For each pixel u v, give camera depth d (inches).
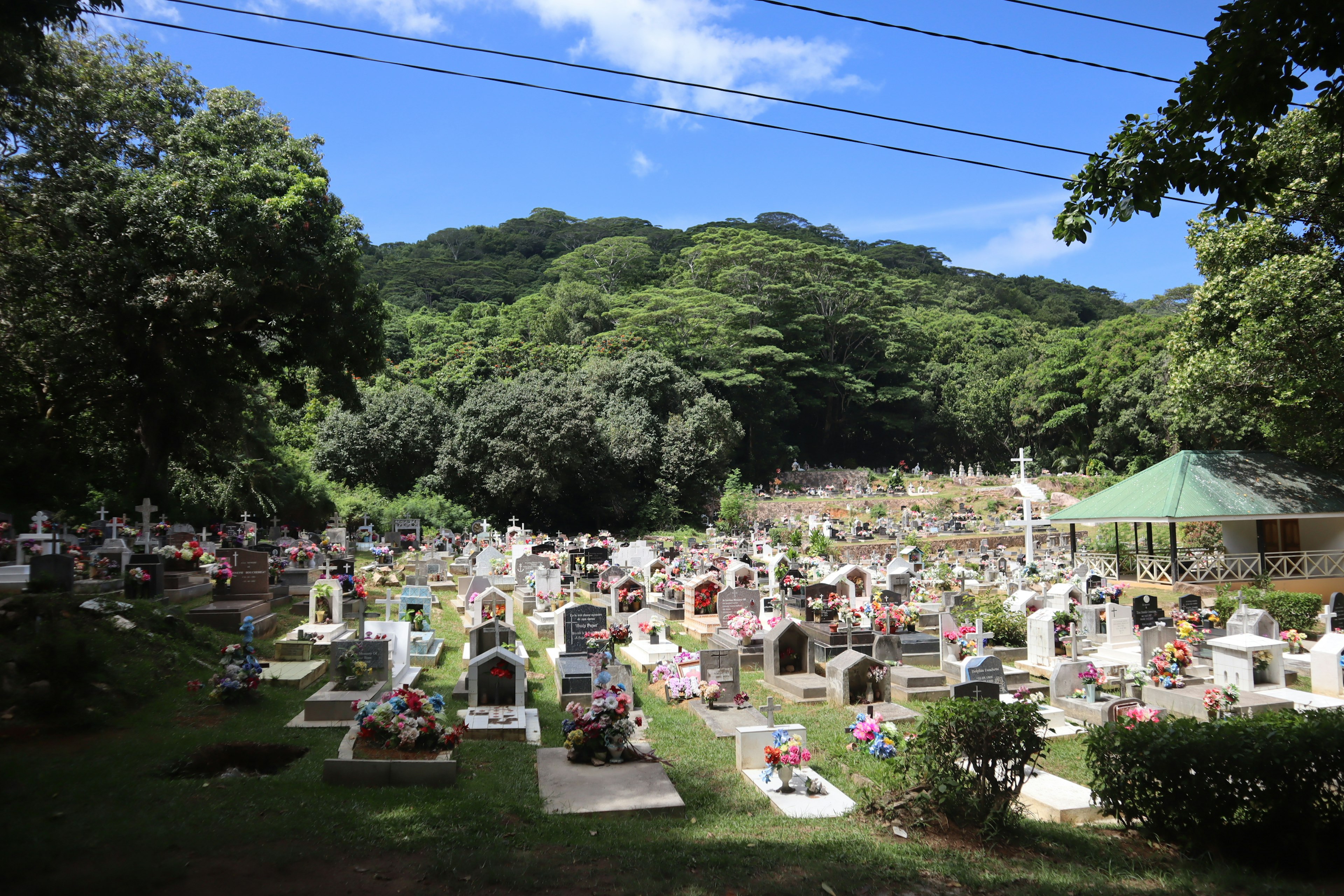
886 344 3479.3
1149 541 1214.3
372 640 507.2
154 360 989.8
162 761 364.8
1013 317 4817.9
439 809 327.3
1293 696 566.3
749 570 1007.0
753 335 3011.8
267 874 251.8
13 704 404.8
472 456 2053.4
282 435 1888.5
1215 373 1059.9
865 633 710.5
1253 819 305.6
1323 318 937.5
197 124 1002.1
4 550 732.0
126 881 235.5
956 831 336.2
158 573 695.7
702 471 2324.1
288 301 986.1
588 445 2096.5
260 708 475.5
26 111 835.4
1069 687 562.9
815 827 343.3
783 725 506.3
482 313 3895.2
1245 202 340.8
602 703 416.5
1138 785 327.6
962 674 585.6
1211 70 313.4
